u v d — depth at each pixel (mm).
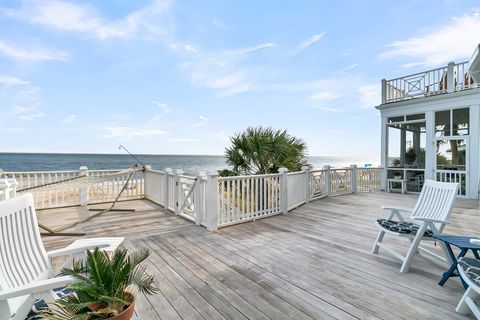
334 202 6941
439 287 2416
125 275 1455
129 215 5387
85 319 1258
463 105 7508
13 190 3889
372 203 6781
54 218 5098
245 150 6332
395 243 3652
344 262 3000
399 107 9000
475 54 3432
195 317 1984
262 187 5188
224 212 4531
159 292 2348
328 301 2189
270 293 2326
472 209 6023
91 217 5074
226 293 2330
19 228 1766
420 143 8750
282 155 6445
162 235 4055
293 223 4777
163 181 6133
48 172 6094
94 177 4992
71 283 1361
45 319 1271
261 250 3387
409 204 6645
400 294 2293
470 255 3264
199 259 3098
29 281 1703
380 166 9602
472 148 7352
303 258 3119
